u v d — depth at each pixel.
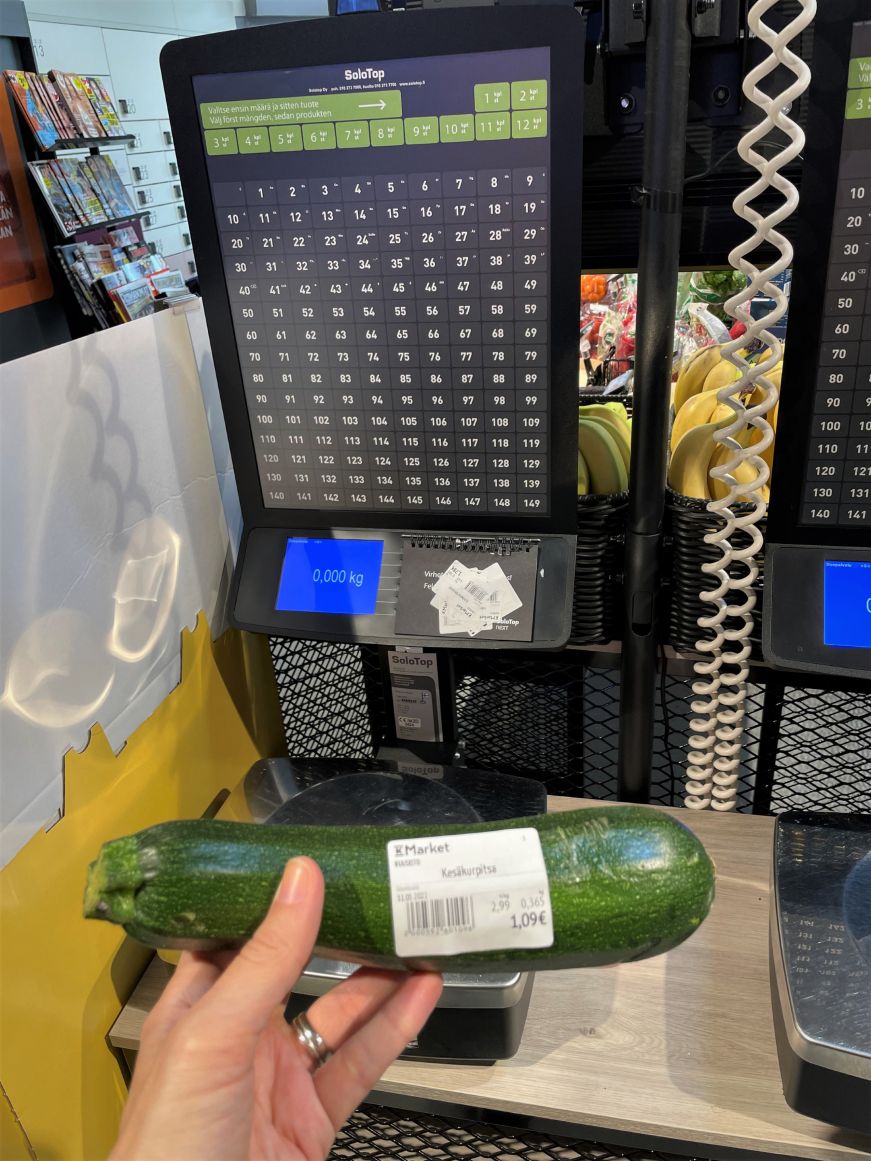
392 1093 0.58
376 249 0.58
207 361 0.72
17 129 1.95
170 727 0.68
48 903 0.54
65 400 0.54
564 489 0.63
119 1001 0.62
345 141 0.56
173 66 0.56
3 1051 0.51
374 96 0.54
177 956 0.60
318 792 0.69
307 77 0.54
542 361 0.59
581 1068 0.56
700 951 0.63
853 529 0.60
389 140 0.55
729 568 0.65
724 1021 0.58
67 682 0.55
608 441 0.67
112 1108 0.62
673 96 0.51
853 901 0.57
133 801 0.63
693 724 0.70
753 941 0.63
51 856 0.54
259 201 0.59
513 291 0.58
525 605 0.64
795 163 0.58
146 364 0.63
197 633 0.71
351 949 0.43
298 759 0.74
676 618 0.67
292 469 0.68
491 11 0.50
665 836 0.44
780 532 0.61
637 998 0.60
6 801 0.50
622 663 0.68
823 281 0.54
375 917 0.42
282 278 0.61
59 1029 0.56
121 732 0.61
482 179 0.55
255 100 0.56
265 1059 0.48
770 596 0.61
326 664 0.84
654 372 0.57
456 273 0.58
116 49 3.27
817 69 0.49
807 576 0.61
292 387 0.65
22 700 0.51
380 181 0.56
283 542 0.71
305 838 0.45
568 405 0.60
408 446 0.65
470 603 0.65
